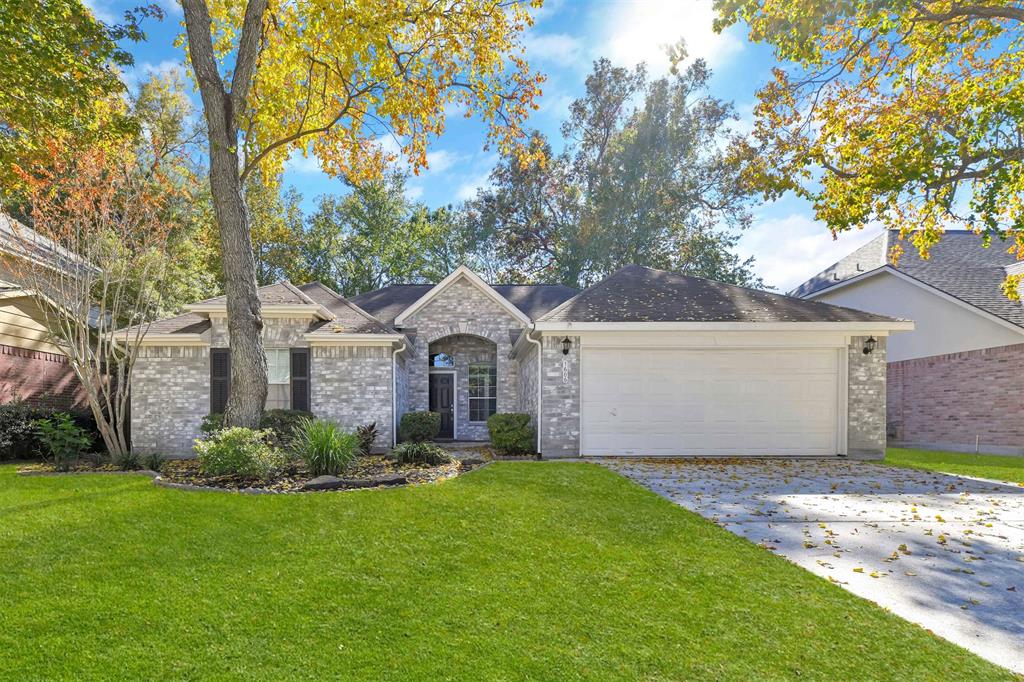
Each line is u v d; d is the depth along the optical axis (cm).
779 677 330
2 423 1201
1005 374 1551
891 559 546
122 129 1276
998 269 1883
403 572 496
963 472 1086
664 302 1382
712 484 926
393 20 1148
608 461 1205
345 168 1475
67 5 1080
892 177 1190
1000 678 331
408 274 3644
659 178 3144
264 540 578
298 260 3225
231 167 1059
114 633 379
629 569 507
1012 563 538
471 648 363
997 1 1126
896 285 1930
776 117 1396
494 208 3472
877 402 1293
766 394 1297
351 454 938
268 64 1326
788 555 556
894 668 341
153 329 1368
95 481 880
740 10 1142
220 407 1349
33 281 1166
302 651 359
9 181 1184
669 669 338
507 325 1744
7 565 500
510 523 650
